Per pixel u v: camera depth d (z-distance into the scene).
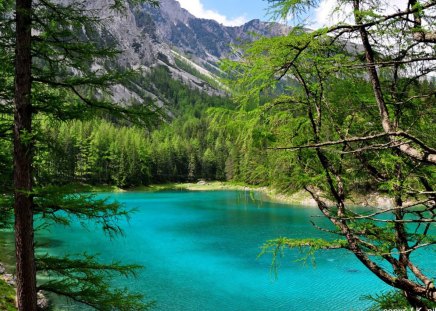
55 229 34.06
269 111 5.25
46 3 7.13
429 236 5.29
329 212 5.50
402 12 3.39
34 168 7.81
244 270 22.53
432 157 3.44
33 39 7.27
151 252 26.97
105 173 82.81
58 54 7.46
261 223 38.38
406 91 4.77
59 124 7.79
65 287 7.67
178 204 59.50
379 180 5.12
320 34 4.01
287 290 19.17
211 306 17.22
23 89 7.10
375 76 4.34
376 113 5.22
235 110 5.10
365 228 5.67
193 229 36.06
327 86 5.09
